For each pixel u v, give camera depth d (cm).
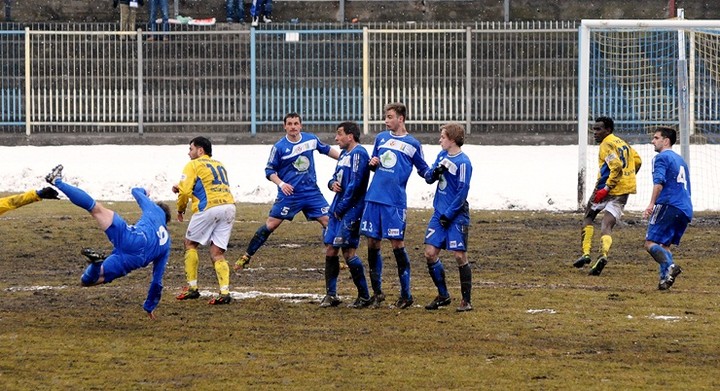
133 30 8869
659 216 3856
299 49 8744
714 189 6819
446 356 2833
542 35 8775
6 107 8756
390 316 3347
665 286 3794
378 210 3422
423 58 8781
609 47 8444
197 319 3294
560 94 8638
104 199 6538
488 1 9619
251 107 8544
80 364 2741
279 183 4119
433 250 3412
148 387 2528
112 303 3534
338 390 2509
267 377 2620
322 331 3128
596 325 3206
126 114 8569
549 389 2519
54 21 9544
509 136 8438
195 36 8925
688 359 2805
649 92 8012
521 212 6088
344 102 8675
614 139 4253
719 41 8175
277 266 4344
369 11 9681
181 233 5203
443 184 3384
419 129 8719
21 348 2902
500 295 3691
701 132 8075
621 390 2512
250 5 9675
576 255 4634
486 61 8681
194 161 3616
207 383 2564
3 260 4428
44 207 6112
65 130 8650
